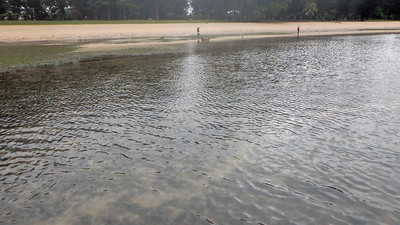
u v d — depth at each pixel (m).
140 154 8.05
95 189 6.45
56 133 9.66
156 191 6.34
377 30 73.69
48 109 12.38
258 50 33.38
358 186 6.43
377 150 8.05
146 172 7.12
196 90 15.16
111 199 6.09
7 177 6.96
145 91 15.17
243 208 5.75
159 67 22.92
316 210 5.69
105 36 57.25
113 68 22.80
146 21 90.44
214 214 5.58
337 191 6.26
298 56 27.53
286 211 5.66
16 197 6.20
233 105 12.42
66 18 113.06
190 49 35.50
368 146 8.30
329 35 57.97
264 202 5.93
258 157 7.77
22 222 5.45
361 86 15.10
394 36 52.53
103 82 17.69
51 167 7.43
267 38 52.56
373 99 12.76
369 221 5.38
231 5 110.00
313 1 109.06
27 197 6.20
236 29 74.75
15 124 10.59
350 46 35.66
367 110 11.33
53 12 112.38
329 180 6.67
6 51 34.28
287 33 66.12
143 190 6.38
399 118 10.38
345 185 6.47
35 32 59.22
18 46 39.94
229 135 9.24
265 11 101.12
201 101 13.12
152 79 18.34
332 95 13.59
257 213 5.61
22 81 18.38
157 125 10.22
